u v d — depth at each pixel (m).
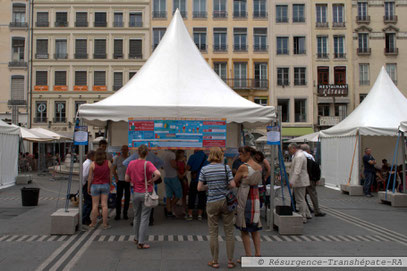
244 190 5.22
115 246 6.17
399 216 9.49
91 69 35.97
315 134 22.75
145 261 5.36
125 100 8.31
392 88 16.52
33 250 5.90
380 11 36.16
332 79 35.91
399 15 36.25
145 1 36.16
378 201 12.16
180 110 8.02
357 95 35.91
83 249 5.98
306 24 36.12
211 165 5.15
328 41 36.06
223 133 8.05
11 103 35.69
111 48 35.97
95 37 36.06
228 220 5.15
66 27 35.94
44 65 35.91
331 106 36.12
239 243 6.51
